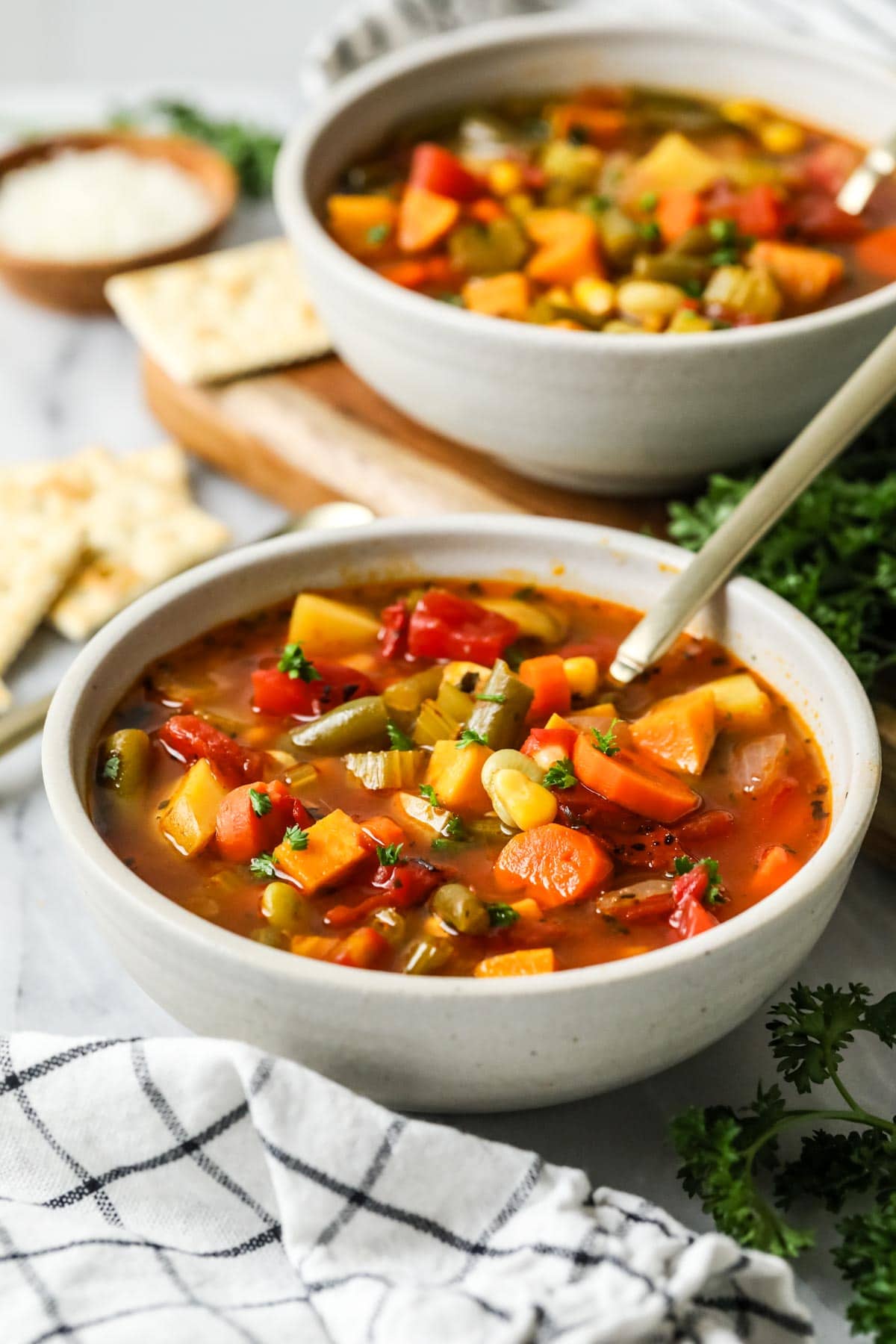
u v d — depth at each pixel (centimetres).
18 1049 59
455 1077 58
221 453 82
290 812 61
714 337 70
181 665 66
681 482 76
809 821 62
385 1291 56
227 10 155
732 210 79
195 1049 58
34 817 70
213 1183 59
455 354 71
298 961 56
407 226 79
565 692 65
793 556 71
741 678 66
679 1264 55
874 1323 56
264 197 100
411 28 99
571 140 84
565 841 60
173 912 57
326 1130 57
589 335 70
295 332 84
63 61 159
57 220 92
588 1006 56
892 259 78
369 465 78
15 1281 56
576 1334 54
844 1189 59
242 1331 56
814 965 65
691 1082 62
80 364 89
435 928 59
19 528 78
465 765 62
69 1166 59
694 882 60
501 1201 57
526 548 68
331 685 65
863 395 68
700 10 97
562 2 100
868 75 82
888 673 70
